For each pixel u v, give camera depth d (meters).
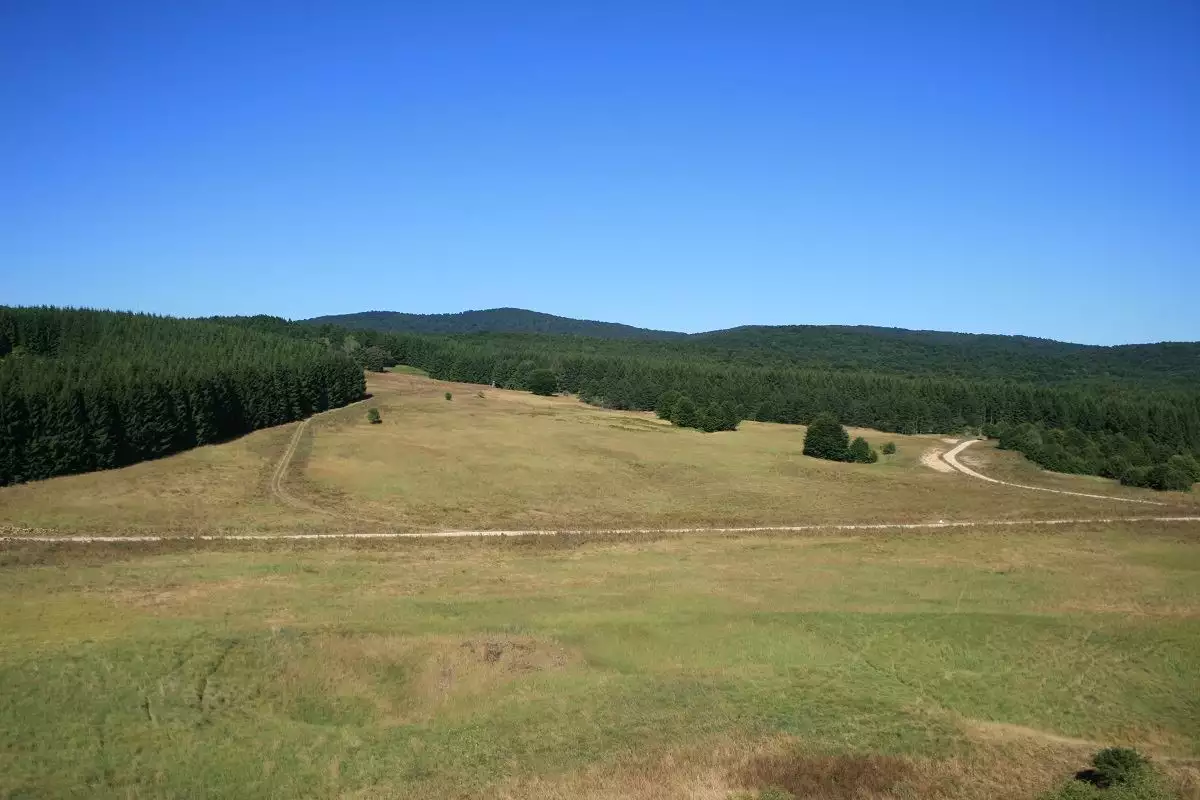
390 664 34.12
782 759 26.80
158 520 59.25
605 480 82.56
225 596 42.75
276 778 25.61
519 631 37.94
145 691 30.52
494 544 57.59
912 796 25.02
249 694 31.25
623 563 52.75
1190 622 42.22
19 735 27.05
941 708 32.19
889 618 41.50
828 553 57.00
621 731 28.84
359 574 48.41
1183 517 73.38
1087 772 27.20
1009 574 52.03
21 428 68.00
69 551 51.12
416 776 25.84
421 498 70.88
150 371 89.06
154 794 24.45
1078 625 41.16
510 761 26.69
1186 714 32.69
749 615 41.59
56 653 33.06
